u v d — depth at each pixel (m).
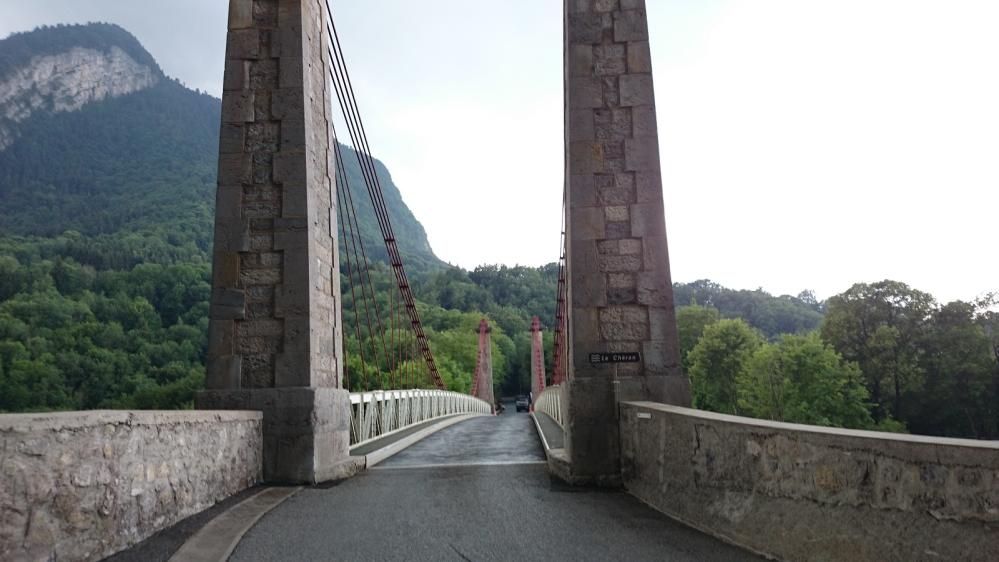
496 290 162.12
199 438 6.26
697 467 5.80
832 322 58.97
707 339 65.94
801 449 4.35
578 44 9.29
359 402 13.39
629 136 9.06
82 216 198.50
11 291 96.19
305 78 9.20
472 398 51.34
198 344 84.62
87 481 4.24
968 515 3.15
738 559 4.61
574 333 8.65
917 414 54.38
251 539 5.38
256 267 8.73
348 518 6.21
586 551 4.93
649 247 8.82
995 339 55.00
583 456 8.29
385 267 104.12
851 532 3.83
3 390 67.50
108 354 75.06
